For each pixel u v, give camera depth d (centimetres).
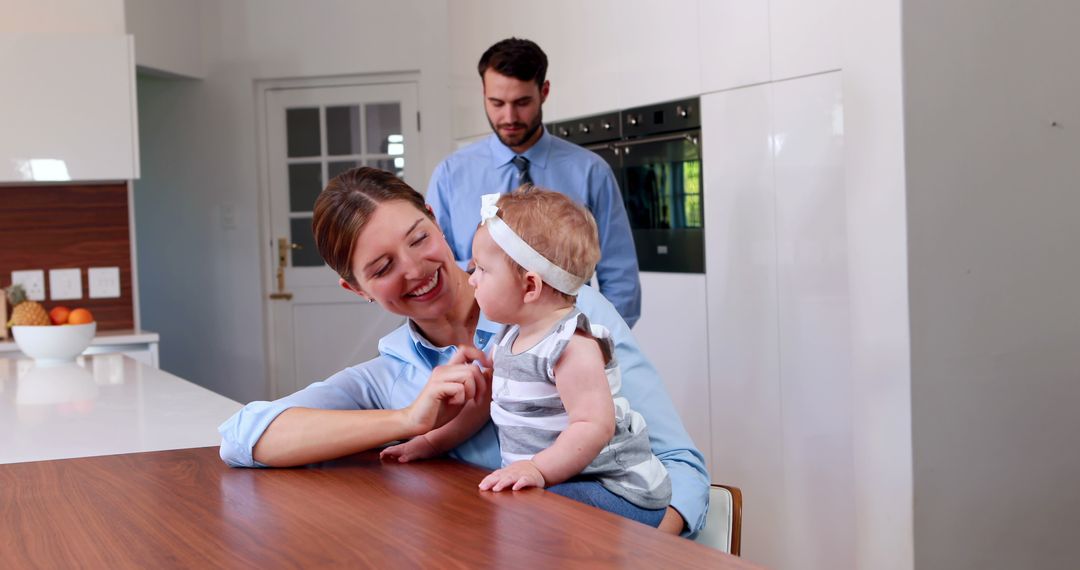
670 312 363
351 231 146
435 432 150
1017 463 269
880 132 257
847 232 274
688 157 347
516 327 147
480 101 479
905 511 258
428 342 166
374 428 140
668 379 367
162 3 536
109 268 482
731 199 327
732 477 335
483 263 143
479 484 126
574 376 136
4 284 471
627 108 378
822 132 287
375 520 108
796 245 300
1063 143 273
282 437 142
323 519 110
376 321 596
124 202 483
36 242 475
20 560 100
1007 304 266
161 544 103
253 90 588
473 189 292
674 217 358
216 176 588
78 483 136
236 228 589
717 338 338
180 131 586
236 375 593
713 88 330
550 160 288
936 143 255
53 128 442
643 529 101
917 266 253
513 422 142
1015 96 265
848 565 289
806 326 298
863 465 271
